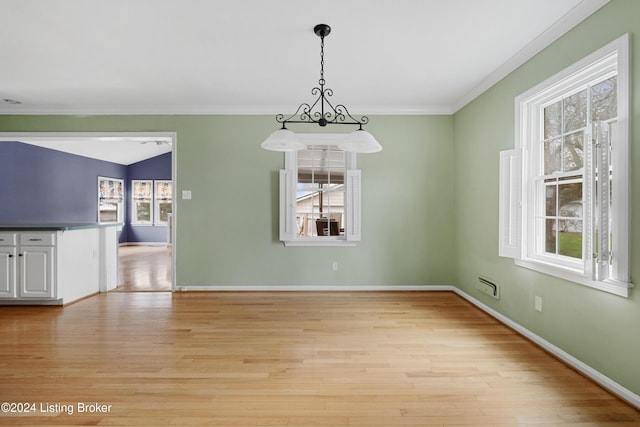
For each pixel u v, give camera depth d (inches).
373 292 179.3
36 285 152.6
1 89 151.7
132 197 420.5
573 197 100.4
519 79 120.8
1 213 261.4
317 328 126.0
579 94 99.1
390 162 181.6
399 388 84.4
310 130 181.9
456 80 143.8
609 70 87.4
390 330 124.0
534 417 72.8
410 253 182.5
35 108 177.3
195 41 109.9
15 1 87.4
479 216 151.6
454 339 115.5
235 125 181.0
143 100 168.6
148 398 79.8
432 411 75.0
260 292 179.3
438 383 86.7
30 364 96.7
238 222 181.3
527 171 117.0
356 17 96.4
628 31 78.0
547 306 106.3
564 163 104.4
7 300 154.8
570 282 96.3
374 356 102.3
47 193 305.4
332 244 181.3
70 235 161.3
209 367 95.2
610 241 82.5
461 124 170.4
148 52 117.3
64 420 71.7
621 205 79.4
